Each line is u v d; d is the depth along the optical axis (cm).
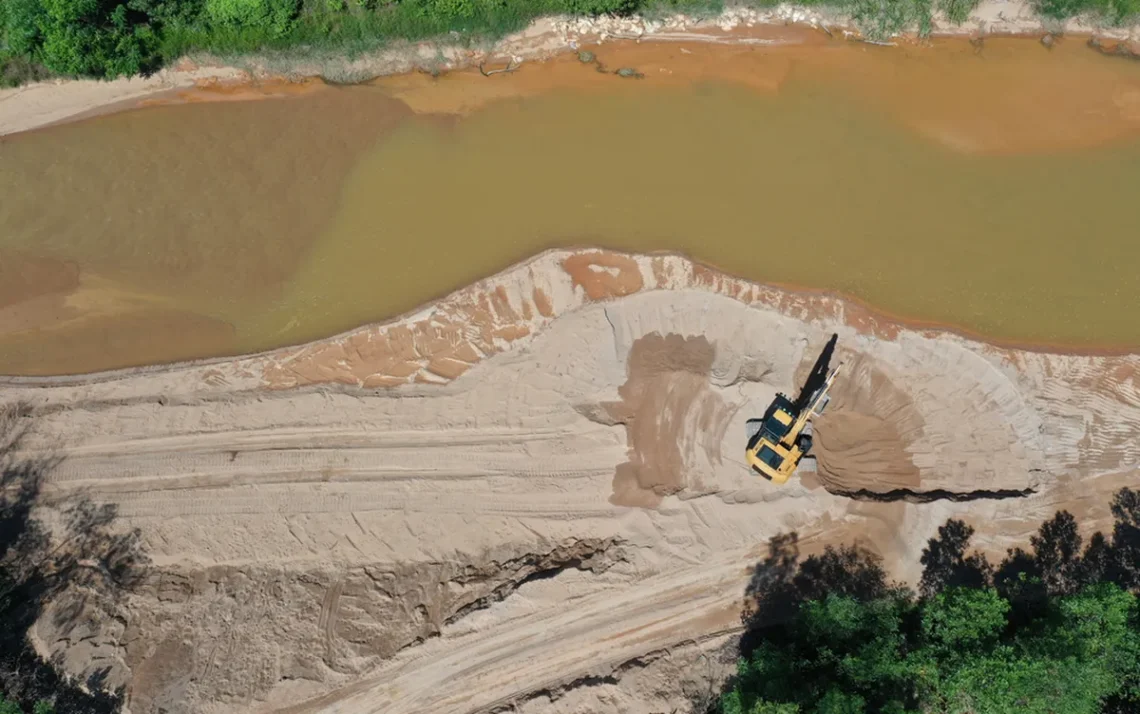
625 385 3111
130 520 2922
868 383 3152
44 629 2734
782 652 2519
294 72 3772
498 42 3806
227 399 3145
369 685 2648
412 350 3216
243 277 3428
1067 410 3067
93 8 3416
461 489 2939
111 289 3422
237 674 2647
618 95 3738
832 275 3319
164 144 3681
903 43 3806
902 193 3500
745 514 2872
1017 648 2380
